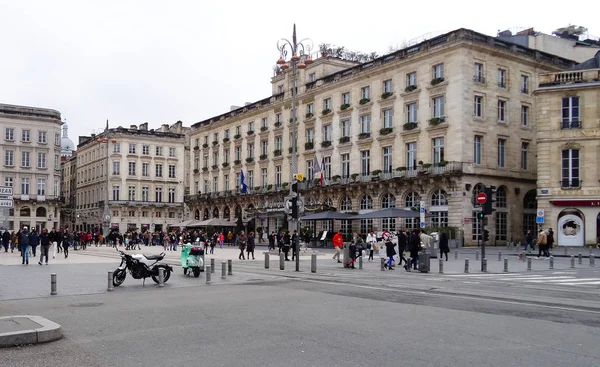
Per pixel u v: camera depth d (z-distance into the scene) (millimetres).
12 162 86438
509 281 19656
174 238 52875
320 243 53125
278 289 16969
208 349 8617
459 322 10930
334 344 8945
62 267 26375
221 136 82312
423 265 23672
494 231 48594
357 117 57750
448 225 47375
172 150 101562
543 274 22703
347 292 16109
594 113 41625
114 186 95812
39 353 8367
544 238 33250
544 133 43188
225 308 12805
